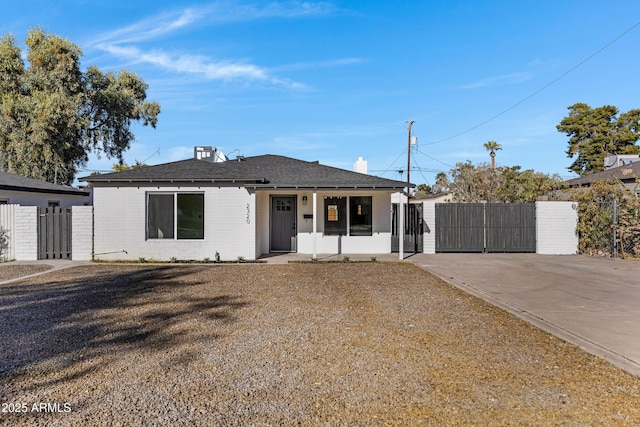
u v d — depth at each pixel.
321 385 3.83
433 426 3.10
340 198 15.43
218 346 4.94
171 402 3.47
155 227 13.43
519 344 5.06
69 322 6.00
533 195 23.02
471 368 4.26
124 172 13.91
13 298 7.69
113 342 5.08
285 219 15.67
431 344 5.04
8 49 26.27
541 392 3.69
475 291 8.49
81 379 3.96
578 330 5.66
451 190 31.66
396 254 15.21
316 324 5.93
